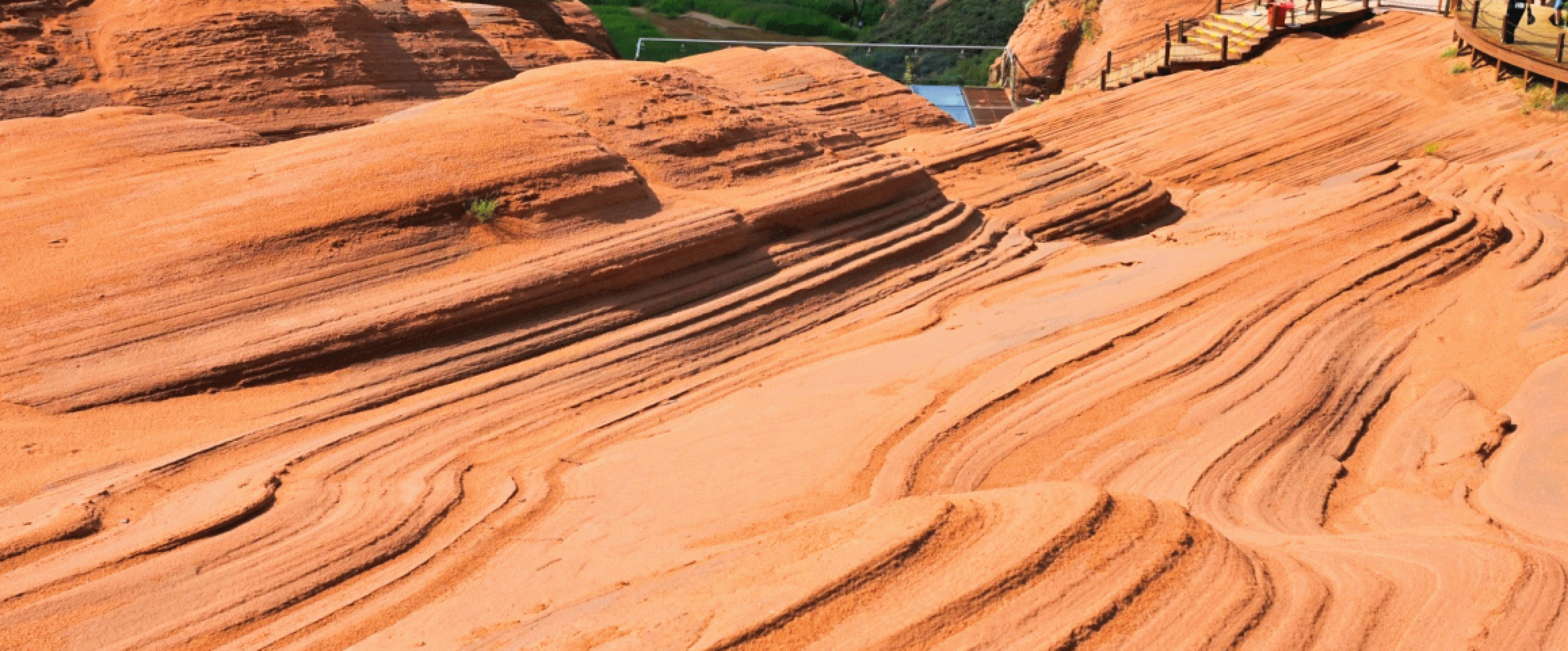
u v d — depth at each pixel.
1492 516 7.89
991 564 6.16
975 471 8.88
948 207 15.62
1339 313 11.66
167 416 9.40
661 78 16.19
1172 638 5.71
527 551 7.98
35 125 14.29
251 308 10.36
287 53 22.67
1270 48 28.05
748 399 10.65
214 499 8.22
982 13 55.19
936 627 5.71
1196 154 22.20
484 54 26.55
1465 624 5.84
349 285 10.84
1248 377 10.35
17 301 9.99
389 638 6.89
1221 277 12.60
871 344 12.14
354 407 9.91
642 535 7.98
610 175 12.92
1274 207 15.71
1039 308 12.59
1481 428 9.38
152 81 21.78
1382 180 15.68
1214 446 9.18
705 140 14.68
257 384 9.91
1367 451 9.59
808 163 15.34
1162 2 34.72
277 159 12.46
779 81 24.81
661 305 12.00
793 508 8.20
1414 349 11.23
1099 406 9.85
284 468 8.85
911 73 36.16
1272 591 6.18
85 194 11.84
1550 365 10.34
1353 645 5.73
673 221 12.66
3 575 7.29
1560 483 8.23
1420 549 6.93
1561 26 23.86
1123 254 14.72
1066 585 6.03
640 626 6.07
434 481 8.93
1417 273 12.72
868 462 8.87
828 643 5.63
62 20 22.47
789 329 12.48
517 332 11.05
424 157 12.31
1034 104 32.62
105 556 7.46
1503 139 21.38
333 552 7.77
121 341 9.83
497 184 12.09
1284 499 8.55
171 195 11.76
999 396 9.94
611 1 63.72
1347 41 27.69
